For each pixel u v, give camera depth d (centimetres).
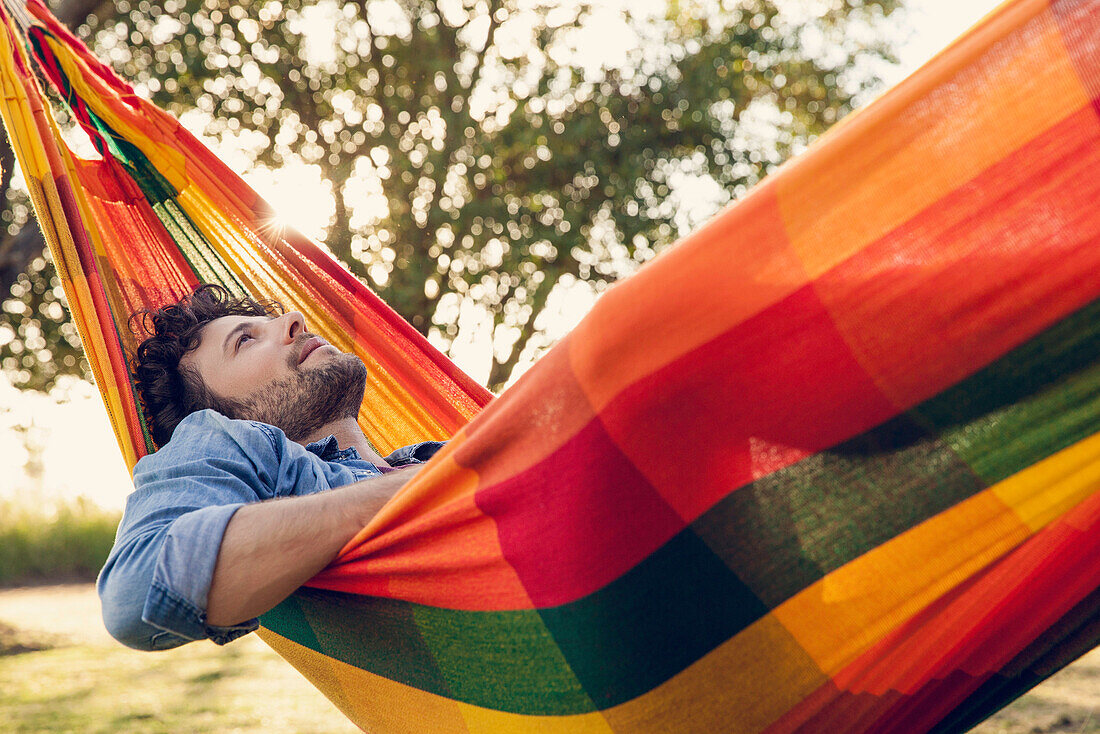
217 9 747
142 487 131
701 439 99
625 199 777
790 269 95
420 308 720
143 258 231
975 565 97
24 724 383
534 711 114
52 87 223
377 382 232
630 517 101
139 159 227
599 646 105
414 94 777
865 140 94
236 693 448
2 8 207
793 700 106
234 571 111
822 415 96
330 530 117
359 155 759
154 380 191
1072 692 341
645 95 811
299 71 770
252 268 237
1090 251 85
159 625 109
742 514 101
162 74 728
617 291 100
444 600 114
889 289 92
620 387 98
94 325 189
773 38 827
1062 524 95
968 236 90
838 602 101
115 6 716
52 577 1027
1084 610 106
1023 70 89
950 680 108
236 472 138
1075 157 86
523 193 781
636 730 108
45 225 194
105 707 418
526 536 105
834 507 99
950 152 91
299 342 187
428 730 131
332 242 718
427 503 111
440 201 748
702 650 105
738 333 96
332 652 140
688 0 820
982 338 90
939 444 94
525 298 761
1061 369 88
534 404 104
